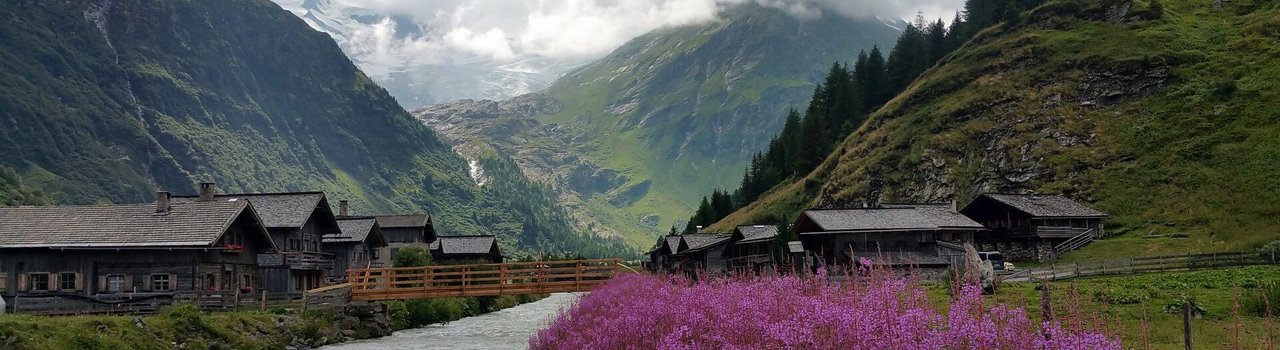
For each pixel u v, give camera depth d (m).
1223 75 140.75
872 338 19.86
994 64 171.25
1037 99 154.88
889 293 21.73
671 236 145.75
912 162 154.38
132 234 61.72
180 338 50.34
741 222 177.75
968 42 192.75
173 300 57.91
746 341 23.50
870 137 173.50
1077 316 18.84
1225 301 46.78
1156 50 156.12
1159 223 110.38
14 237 61.72
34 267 61.09
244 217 67.69
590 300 50.84
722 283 32.00
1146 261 69.50
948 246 94.50
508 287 65.75
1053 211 109.69
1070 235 108.06
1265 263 66.38
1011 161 142.88
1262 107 125.88
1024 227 108.56
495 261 148.75
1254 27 153.12
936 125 160.38
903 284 22.70
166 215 64.31
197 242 60.16
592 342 32.72
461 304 93.19
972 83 169.38
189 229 62.03
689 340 25.56
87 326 45.72
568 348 35.38
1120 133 137.88
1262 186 107.69
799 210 171.75
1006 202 110.94
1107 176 127.62
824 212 99.31
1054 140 143.00
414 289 67.38
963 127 156.25
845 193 159.00
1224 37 156.38
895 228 95.56
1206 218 106.19
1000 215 111.62
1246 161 114.81
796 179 194.38
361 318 69.00
